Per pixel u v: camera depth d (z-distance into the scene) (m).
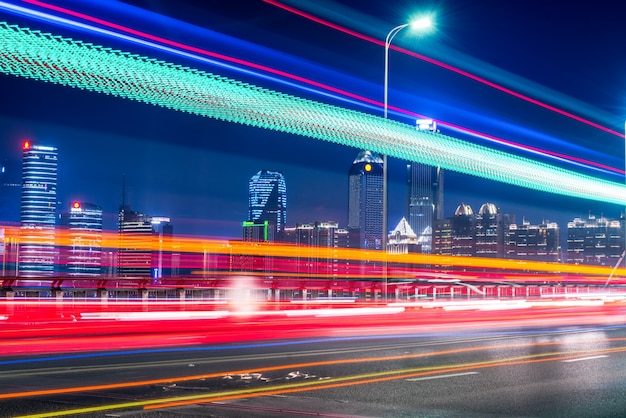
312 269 101.50
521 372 14.34
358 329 25.48
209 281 42.06
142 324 27.27
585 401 11.20
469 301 43.78
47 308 32.00
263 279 43.56
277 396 11.34
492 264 159.00
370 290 44.88
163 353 17.30
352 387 12.30
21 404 10.48
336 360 16.02
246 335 22.69
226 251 87.88
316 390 11.95
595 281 69.50
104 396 11.20
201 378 13.19
